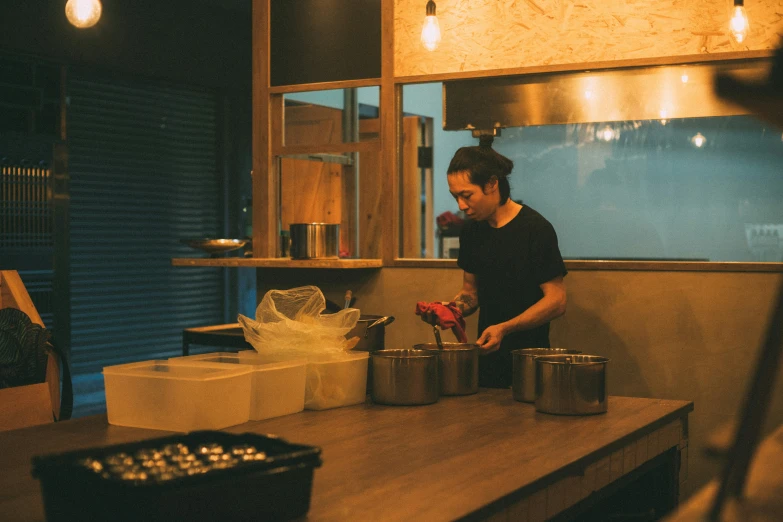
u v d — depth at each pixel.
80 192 6.18
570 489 1.71
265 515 1.28
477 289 3.13
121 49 6.29
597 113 3.91
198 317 7.15
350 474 1.58
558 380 2.17
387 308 4.31
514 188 4.60
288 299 2.45
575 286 3.85
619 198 4.30
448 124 4.22
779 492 0.78
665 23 3.71
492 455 1.74
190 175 7.04
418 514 1.33
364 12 4.35
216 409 1.98
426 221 5.42
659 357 3.70
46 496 1.25
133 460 1.34
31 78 5.70
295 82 4.54
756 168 3.91
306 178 4.72
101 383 6.33
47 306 5.83
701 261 3.73
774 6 3.52
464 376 2.48
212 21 7.07
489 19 4.04
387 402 2.31
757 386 0.79
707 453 0.84
